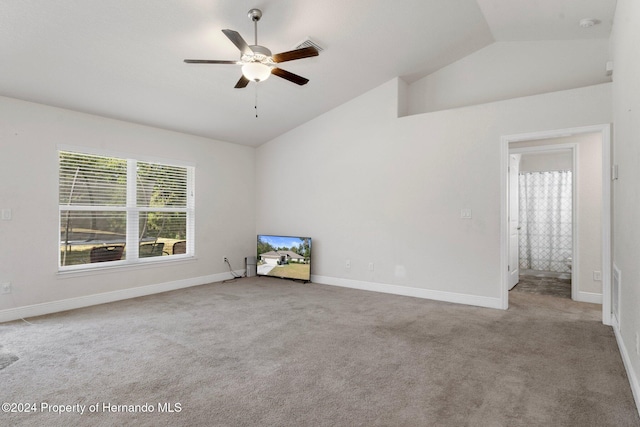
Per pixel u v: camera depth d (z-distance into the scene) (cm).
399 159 479
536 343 301
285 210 604
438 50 428
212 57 362
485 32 404
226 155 595
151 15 298
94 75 360
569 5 320
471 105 448
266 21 329
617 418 192
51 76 350
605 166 349
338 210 538
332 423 188
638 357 203
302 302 438
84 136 426
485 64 446
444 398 213
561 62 405
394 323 355
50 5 270
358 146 516
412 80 498
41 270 392
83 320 368
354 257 521
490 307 413
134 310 405
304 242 556
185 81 399
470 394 218
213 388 226
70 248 423
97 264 445
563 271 656
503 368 254
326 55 407
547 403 207
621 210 279
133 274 470
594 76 390
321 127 555
